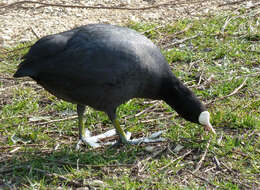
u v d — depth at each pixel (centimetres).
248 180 446
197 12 865
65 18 845
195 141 512
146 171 462
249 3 883
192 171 464
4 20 836
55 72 470
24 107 591
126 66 476
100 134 541
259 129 524
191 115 530
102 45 475
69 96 494
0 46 752
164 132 536
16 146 512
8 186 443
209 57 700
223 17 826
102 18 845
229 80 634
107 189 430
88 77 473
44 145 516
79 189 437
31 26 816
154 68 504
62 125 553
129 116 572
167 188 434
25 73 464
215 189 432
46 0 909
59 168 466
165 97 537
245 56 692
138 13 864
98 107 501
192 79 653
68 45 475
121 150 512
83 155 492
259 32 755
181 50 728
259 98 583
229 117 549
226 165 468
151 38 774
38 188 433
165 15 858
